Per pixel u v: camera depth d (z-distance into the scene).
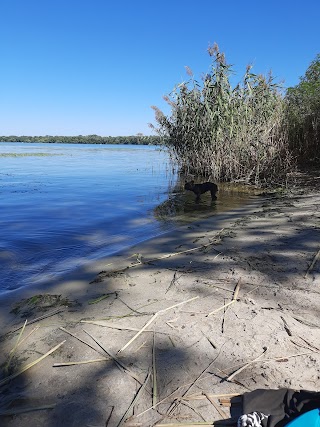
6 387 2.10
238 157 10.98
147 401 1.95
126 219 6.66
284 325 2.61
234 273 3.60
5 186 11.57
